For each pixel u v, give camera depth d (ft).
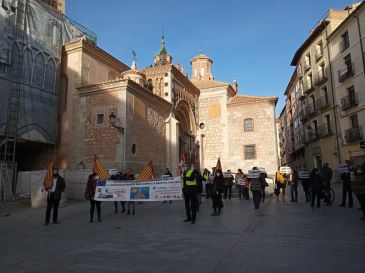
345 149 90.68
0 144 62.85
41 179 52.21
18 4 67.51
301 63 125.39
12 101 64.64
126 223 33.60
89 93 73.92
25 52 68.49
